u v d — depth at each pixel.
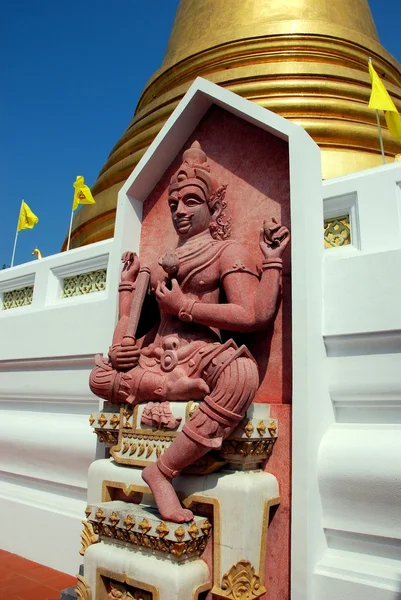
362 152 9.57
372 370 4.12
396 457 3.76
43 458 6.43
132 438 4.39
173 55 13.36
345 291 4.30
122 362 4.56
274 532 3.95
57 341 6.48
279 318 4.50
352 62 11.55
